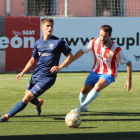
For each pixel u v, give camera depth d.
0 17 36.03
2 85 26.98
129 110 16.94
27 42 36.66
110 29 14.03
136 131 12.38
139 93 23.17
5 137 11.41
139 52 38.62
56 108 17.39
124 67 39.09
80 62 37.94
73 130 12.52
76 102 19.38
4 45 36.28
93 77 15.22
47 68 13.48
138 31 38.47
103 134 11.88
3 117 13.62
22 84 27.66
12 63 36.59
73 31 37.44
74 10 48.12
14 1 45.84
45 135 11.70
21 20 36.44
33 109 17.00
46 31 13.29
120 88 25.53
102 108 17.48
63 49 13.43
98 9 49.25
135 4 47.62
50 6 47.19
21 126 13.16
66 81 29.64
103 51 14.54
